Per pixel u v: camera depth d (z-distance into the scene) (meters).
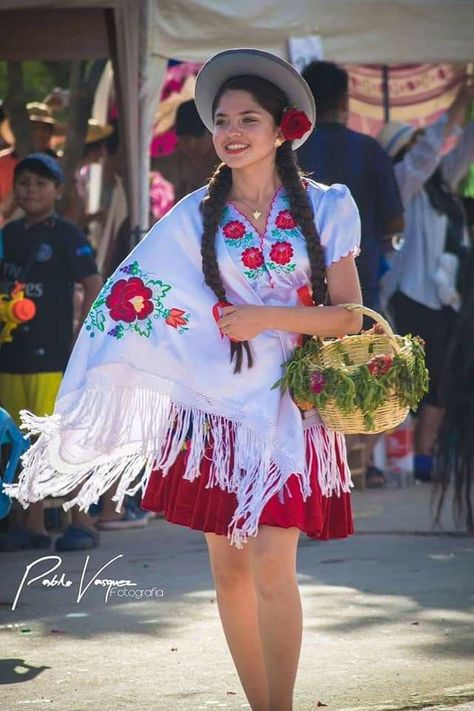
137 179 20.62
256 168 9.67
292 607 9.14
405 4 22.12
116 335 9.70
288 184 9.63
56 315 18.55
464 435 17.62
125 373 9.69
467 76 25.14
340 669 11.17
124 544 18.27
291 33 21.58
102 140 27.97
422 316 24.38
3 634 12.67
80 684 10.80
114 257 22.31
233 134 9.55
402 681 10.74
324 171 20.95
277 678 9.10
